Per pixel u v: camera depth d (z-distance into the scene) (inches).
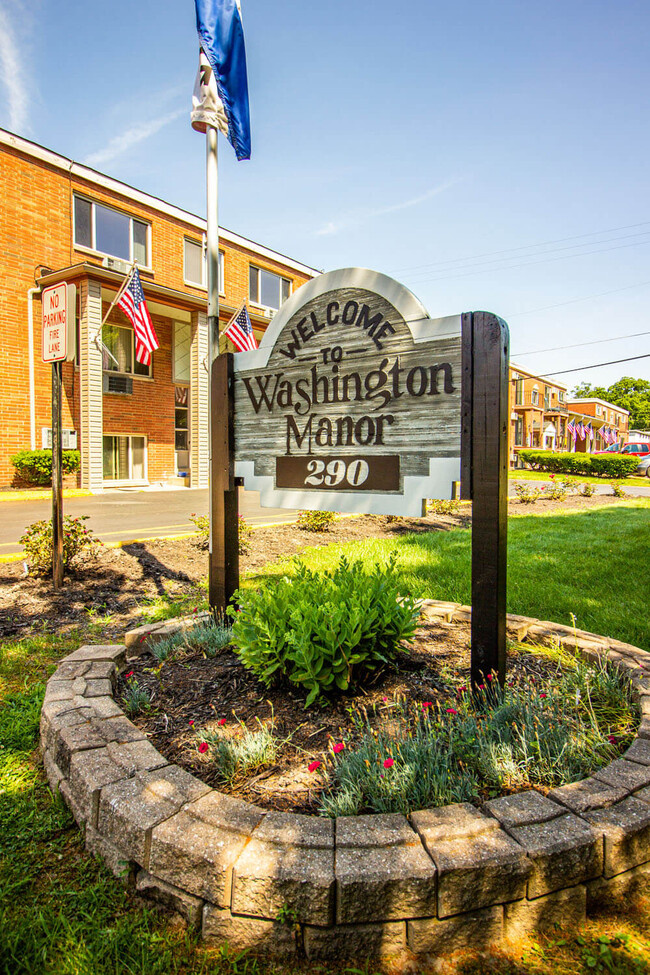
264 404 135.3
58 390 192.5
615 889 63.2
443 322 102.8
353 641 94.3
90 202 612.7
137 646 131.0
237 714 96.3
